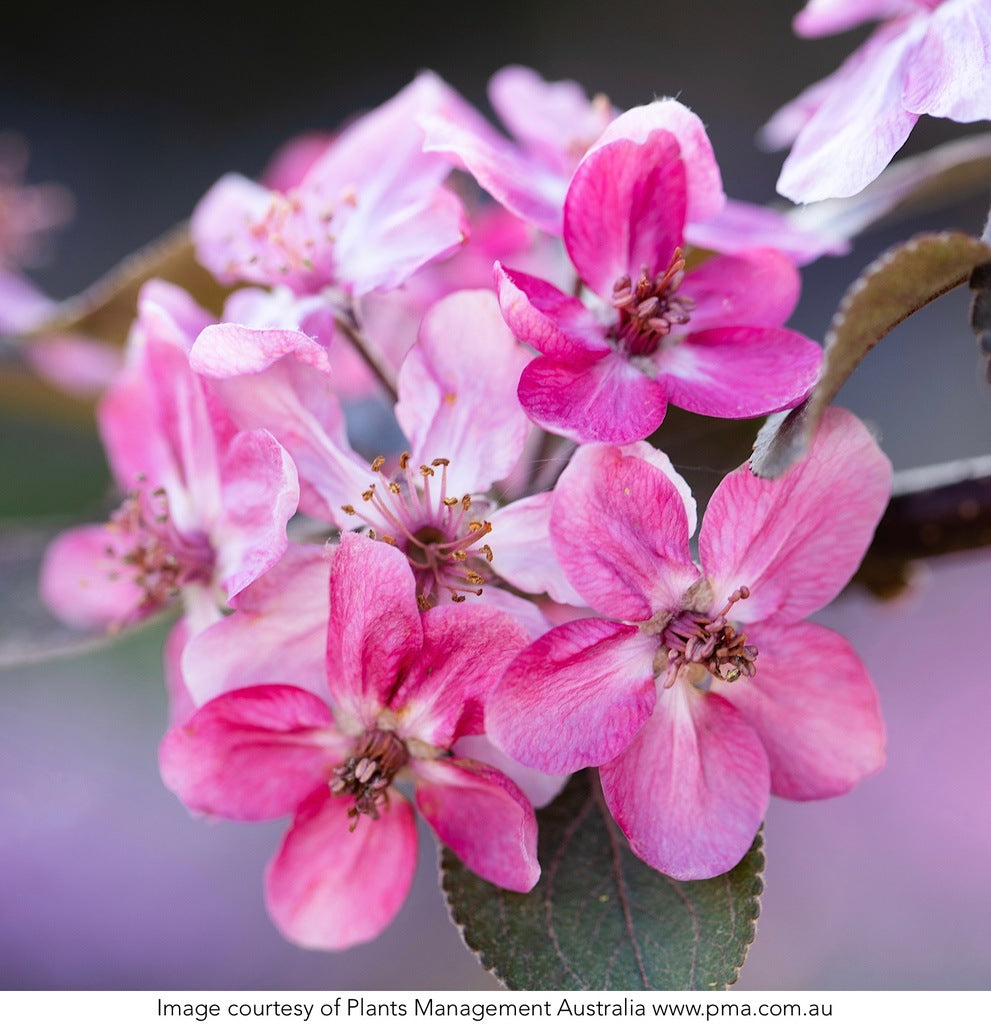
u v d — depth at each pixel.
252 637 0.27
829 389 0.26
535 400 0.27
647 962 0.27
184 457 0.30
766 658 0.28
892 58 0.28
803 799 0.28
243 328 0.27
